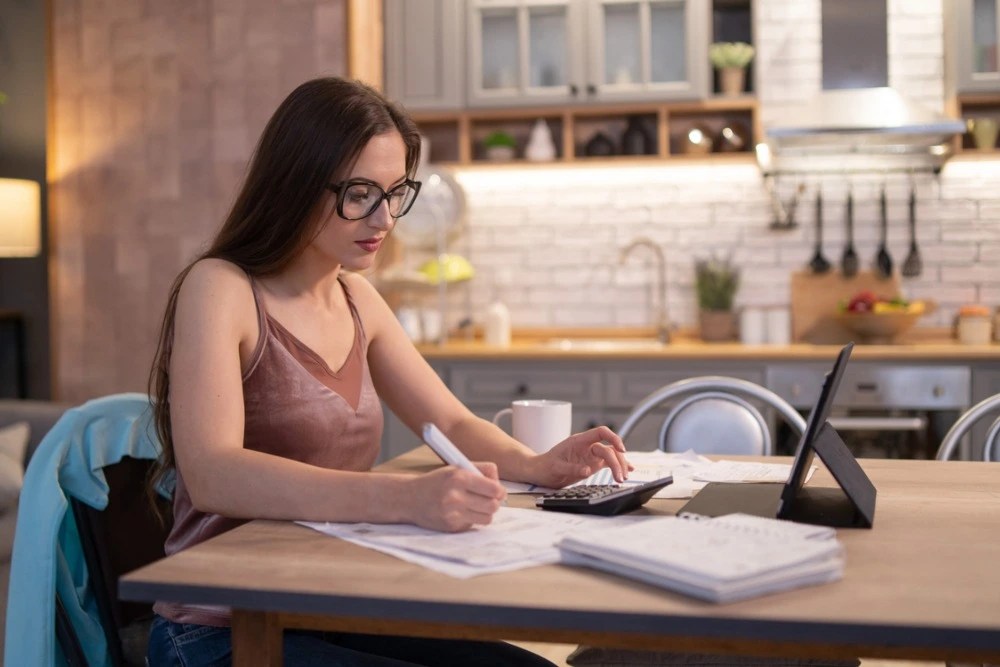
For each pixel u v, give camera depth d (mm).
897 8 4367
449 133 4715
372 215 1468
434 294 4754
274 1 4270
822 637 897
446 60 4363
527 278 4684
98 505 1610
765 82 4438
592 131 4602
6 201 4402
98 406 1673
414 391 1794
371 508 1236
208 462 1306
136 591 1034
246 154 4336
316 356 1543
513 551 1113
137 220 4477
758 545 1035
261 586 1014
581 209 4637
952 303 4406
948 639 884
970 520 1297
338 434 1538
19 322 4758
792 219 4469
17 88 4664
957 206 4383
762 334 4332
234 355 1416
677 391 2277
